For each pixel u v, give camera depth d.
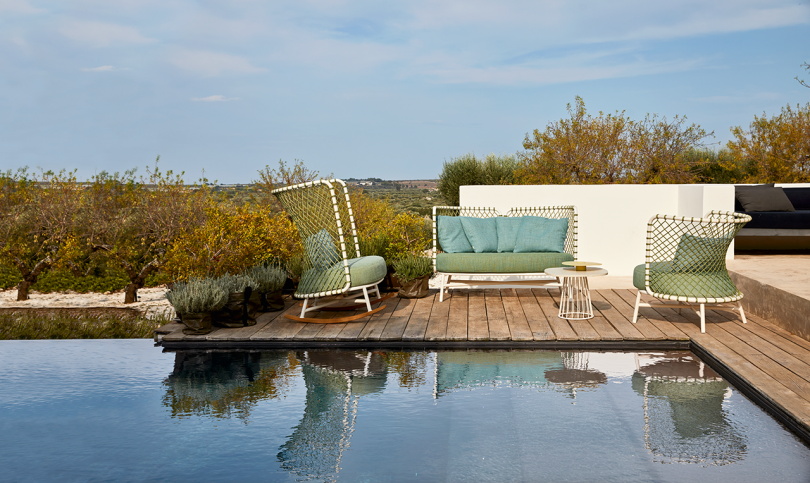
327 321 4.66
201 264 5.88
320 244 4.68
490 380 3.40
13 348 4.42
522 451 2.41
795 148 13.13
